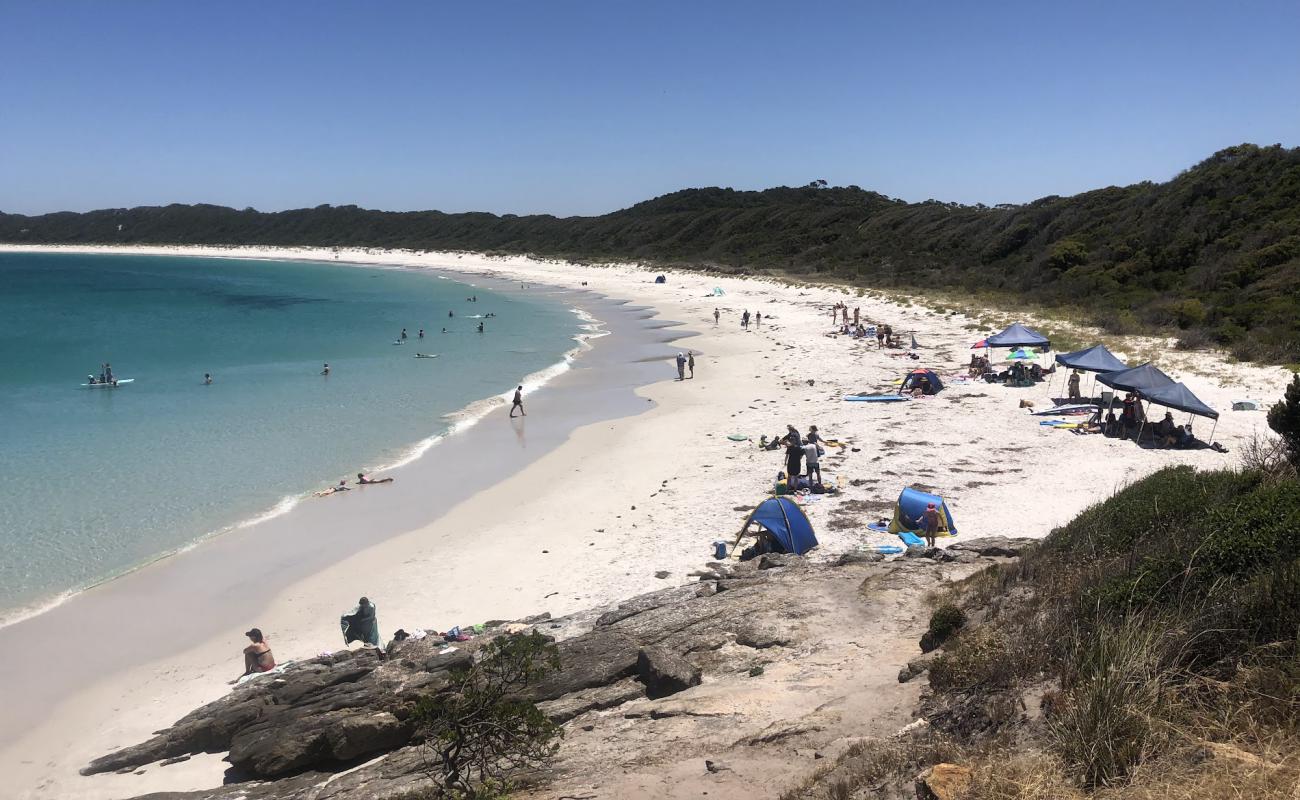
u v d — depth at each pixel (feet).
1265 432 73.92
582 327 186.29
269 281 343.67
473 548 59.52
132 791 33.40
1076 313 145.79
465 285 315.58
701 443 82.89
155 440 88.33
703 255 350.23
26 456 81.76
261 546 60.95
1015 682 21.86
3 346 156.66
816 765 22.25
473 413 101.40
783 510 53.62
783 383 110.52
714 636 36.35
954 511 59.67
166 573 56.54
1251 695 16.76
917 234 289.53
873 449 76.48
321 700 35.12
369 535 62.85
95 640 48.01
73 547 60.54
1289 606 18.63
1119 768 16.10
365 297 267.18
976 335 138.31
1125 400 78.07
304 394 112.68
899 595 38.19
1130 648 18.62
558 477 75.15
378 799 26.40
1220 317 119.65
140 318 207.21
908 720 23.32
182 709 40.98
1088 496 61.52
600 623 41.68
